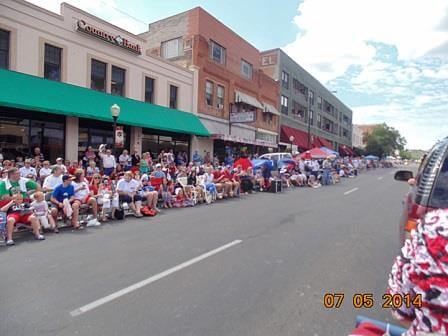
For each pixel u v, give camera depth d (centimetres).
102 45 1540
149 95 1836
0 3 1166
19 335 307
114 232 718
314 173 1967
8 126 1227
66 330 317
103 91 1567
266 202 1212
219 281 441
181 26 2248
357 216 935
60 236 682
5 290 408
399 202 1236
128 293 400
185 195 1125
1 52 1189
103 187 919
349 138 7125
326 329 323
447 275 139
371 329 194
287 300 386
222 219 872
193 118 2070
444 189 312
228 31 2498
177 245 612
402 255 167
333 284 436
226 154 2355
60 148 1390
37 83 1234
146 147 1789
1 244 613
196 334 311
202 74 2198
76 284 426
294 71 3838
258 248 599
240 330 319
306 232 730
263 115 3088
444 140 355
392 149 8894
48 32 1317
